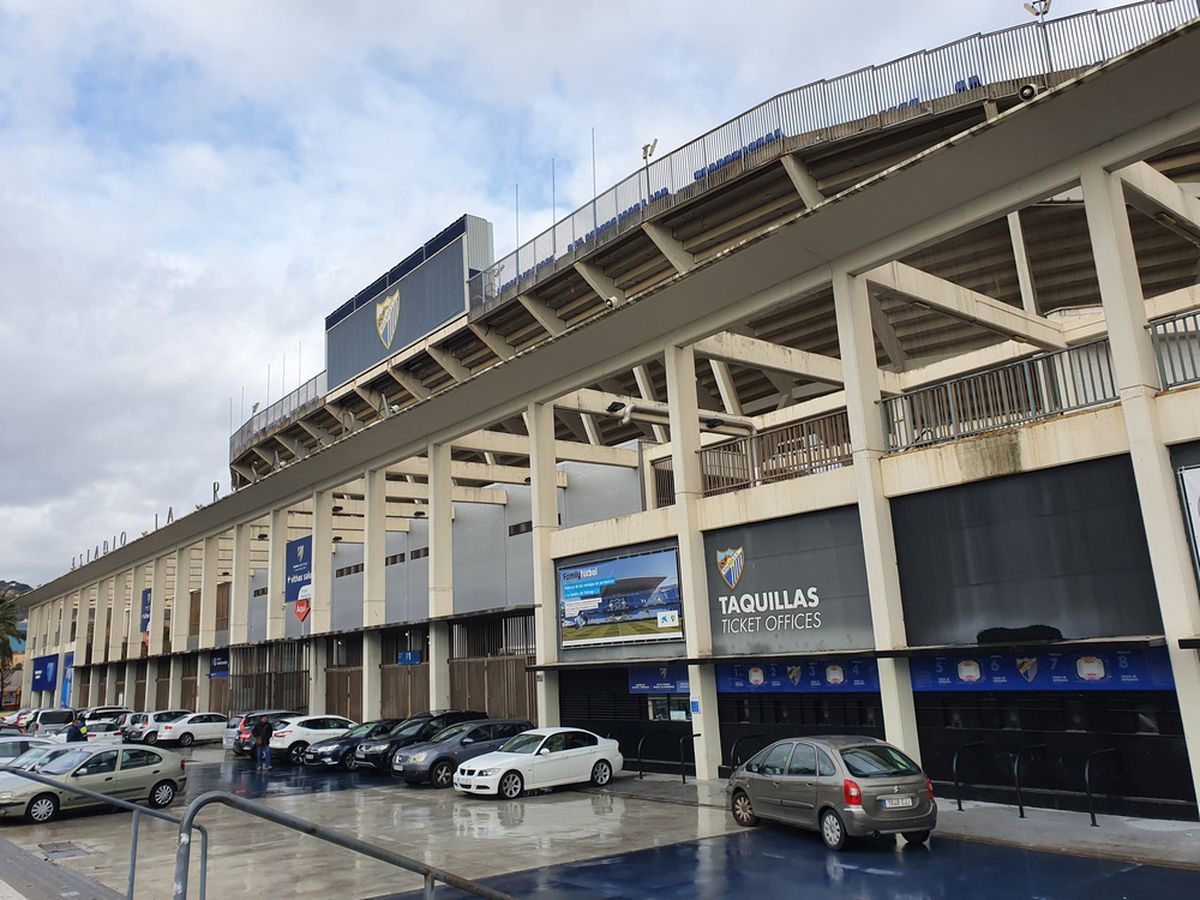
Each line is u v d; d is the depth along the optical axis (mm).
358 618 35562
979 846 11461
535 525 23344
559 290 30344
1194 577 11961
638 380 30062
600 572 21625
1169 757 12094
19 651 88062
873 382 16453
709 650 18828
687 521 19328
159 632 47719
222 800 5645
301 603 33875
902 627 15305
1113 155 13242
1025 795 13531
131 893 8367
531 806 16609
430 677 26500
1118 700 12719
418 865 6074
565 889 10422
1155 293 28422
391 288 38375
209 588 42688
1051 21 18953
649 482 27391
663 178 26328
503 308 31609
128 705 50406
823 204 15547
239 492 37688
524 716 23594
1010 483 14195
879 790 11391
